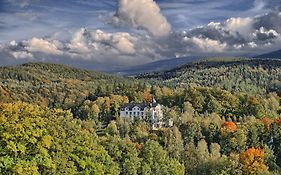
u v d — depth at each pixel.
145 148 119.94
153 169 116.50
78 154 83.00
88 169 82.56
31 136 71.69
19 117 76.75
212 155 145.50
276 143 174.38
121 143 112.81
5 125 71.56
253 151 144.25
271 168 152.88
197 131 175.75
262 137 177.38
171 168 121.00
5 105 81.38
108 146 107.50
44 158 71.81
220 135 173.75
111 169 91.06
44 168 71.94
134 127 188.50
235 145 167.00
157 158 119.75
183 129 180.12
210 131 176.25
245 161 142.00
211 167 136.88
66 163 76.88
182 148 152.62
